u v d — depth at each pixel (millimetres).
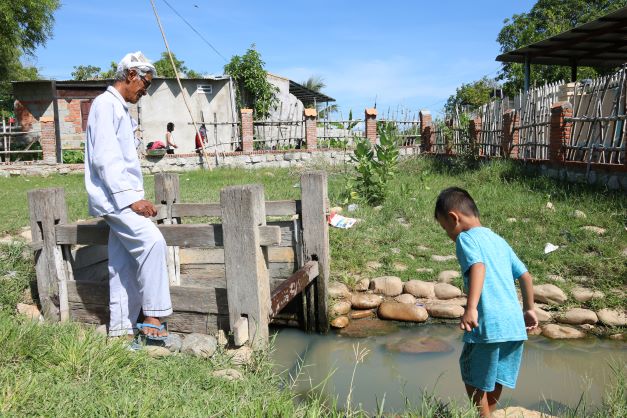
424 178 10602
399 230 7480
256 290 3893
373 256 6797
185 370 3408
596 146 9156
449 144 16156
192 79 22719
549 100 11039
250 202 3818
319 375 4387
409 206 8789
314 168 16672
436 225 7793
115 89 3844
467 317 2781
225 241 3928
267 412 2803
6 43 21359
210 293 4105
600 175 8969
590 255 6328
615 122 8797
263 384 3438
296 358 4789
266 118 25438
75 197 10055
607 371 4375
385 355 4793
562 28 30453
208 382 3287
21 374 3084
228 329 4090
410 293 6047
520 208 8117
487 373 2900
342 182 12000
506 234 7164
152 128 22453
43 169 17359
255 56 24391
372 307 5902
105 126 3678
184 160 18484
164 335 3920
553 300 5602
